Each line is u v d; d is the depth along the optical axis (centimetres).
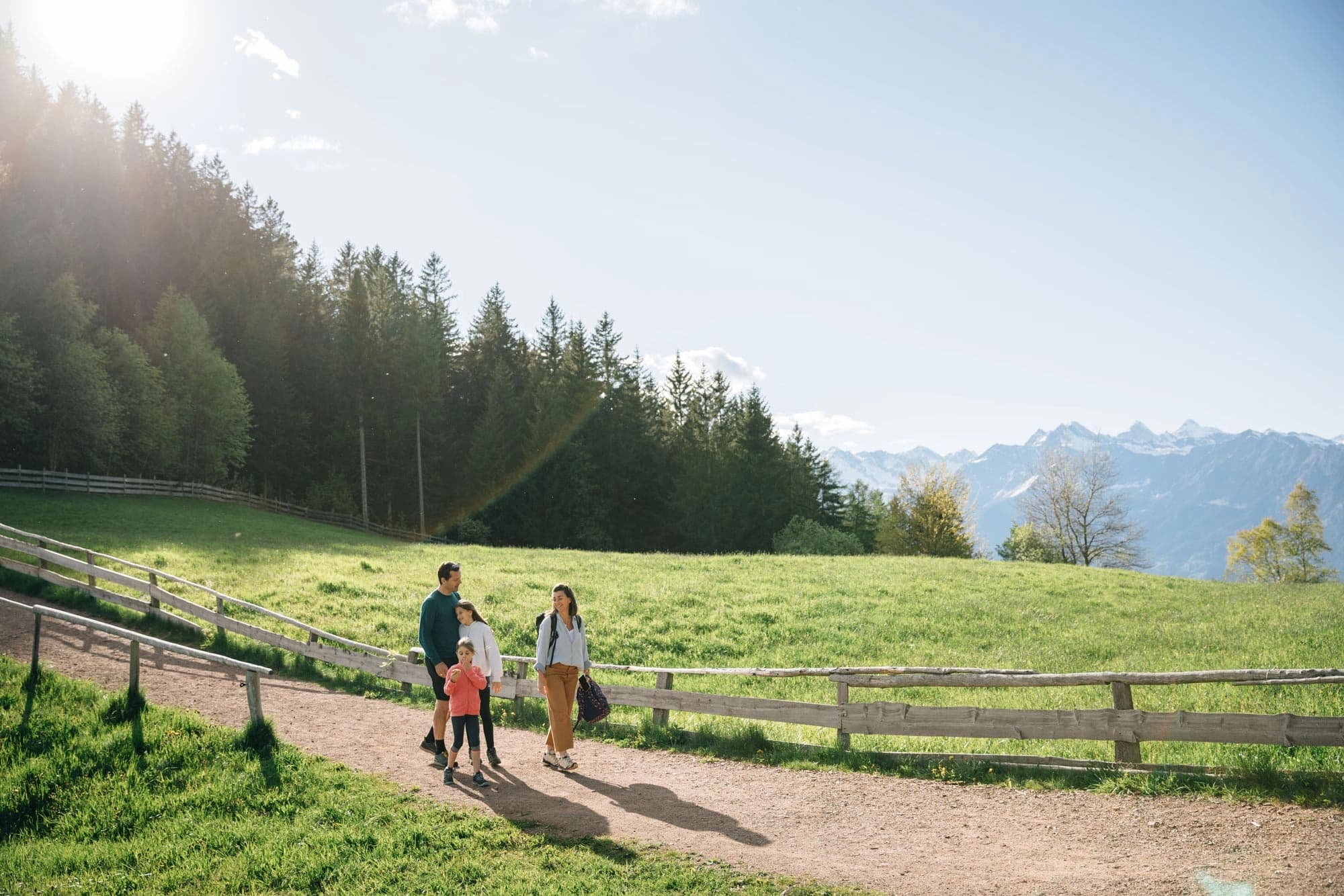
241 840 840
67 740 1059
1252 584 3347
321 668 1770
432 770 1084
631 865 752
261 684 1599
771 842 808
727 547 7444
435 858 781
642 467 8000
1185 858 703
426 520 7462
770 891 686
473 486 7256
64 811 921
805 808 915
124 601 2028
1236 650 1889
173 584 2253
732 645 2170
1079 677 959
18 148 5816
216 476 5906
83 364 4625
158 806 920
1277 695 1352
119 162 6844
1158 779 875
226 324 6938
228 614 2070
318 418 7362
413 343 7325
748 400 8062
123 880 762
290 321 7694
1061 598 2867
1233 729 856
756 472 7838
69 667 1492
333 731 1272
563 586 1109
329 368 7256
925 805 909
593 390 7938
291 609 2208
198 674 1585
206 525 4006
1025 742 1152
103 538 2980
